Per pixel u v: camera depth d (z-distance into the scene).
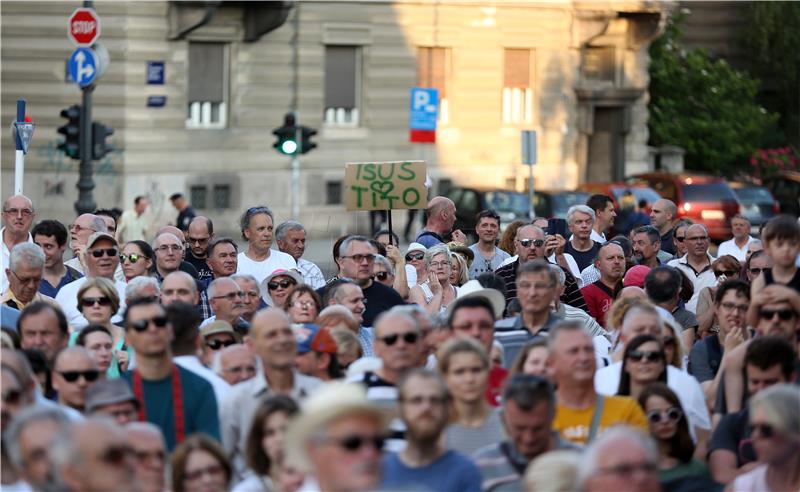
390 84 97.94
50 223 35.38
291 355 22.78
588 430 22.16
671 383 24.28
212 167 89.81
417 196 39.00
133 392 22.95
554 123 105.50
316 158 94.50
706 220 91.00
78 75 63.56
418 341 22.58
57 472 16.28
